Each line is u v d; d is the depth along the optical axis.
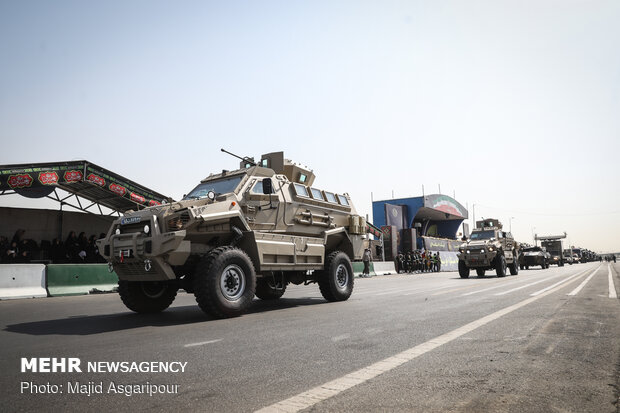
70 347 4.15
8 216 17.11
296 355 3.57
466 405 2.30
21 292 11.21
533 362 3.18
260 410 2.28
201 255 6.61
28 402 2.51
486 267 18.73
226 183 7.69
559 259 40.00
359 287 13.10
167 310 7.61
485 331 4.49
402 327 4.86
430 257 33.59
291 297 9.90
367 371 3.01
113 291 13.27
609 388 2.57
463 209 55.03
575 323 4.93
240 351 3.78
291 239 7.61
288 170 8.78
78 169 14.70
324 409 2.27
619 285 11.05
